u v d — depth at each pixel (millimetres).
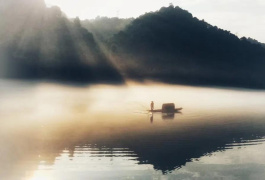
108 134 44188
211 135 45344
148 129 48844
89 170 28156
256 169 29594
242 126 54969
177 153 34531
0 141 38531
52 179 25844
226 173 28266
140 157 32531
